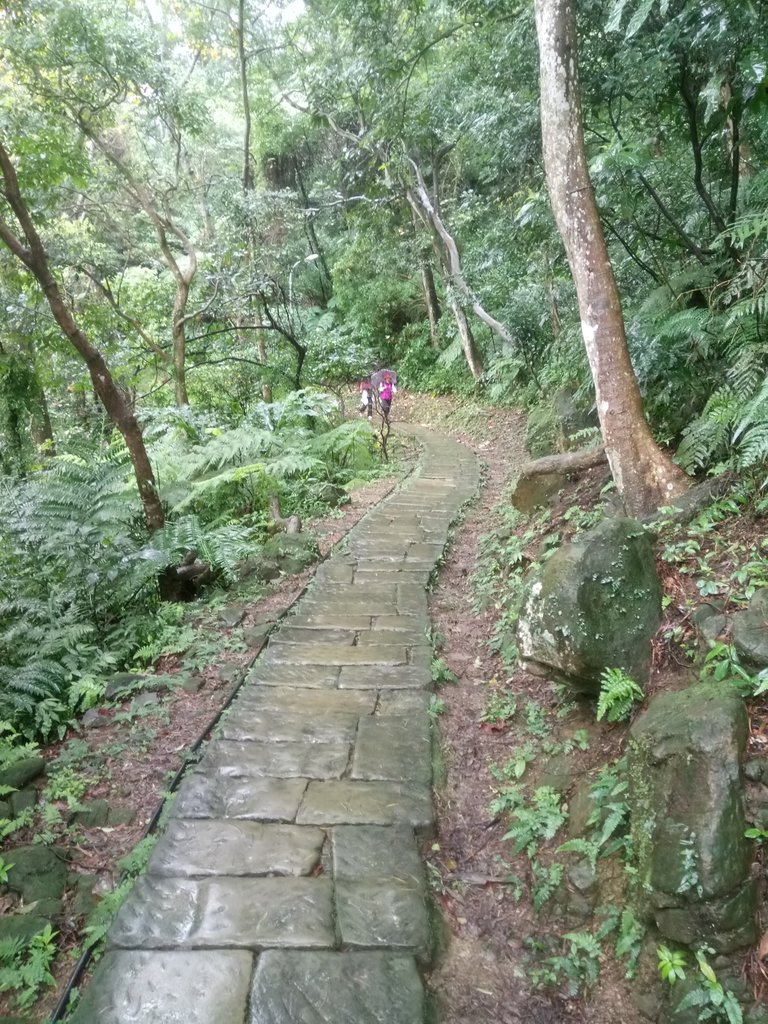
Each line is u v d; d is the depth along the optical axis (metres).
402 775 3.37
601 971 2.41
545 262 9.30
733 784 2.30
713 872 2.17
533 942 2.58
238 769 3.44
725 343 4.57
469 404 17.66
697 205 5.56
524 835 2.98
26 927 2.60
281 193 12.61
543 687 3.97
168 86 9.91
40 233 9.79
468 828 3.19
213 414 11.43
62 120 9.16
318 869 2.80
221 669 4.64
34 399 9.26
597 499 5.55
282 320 14.82
